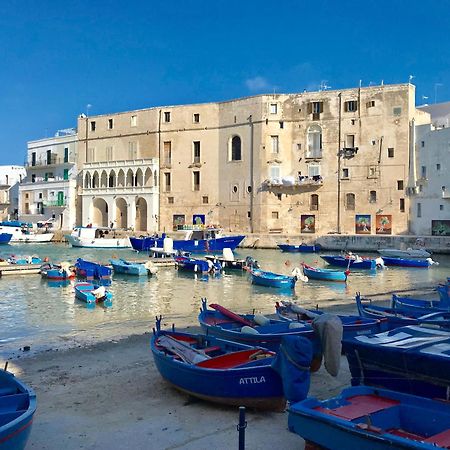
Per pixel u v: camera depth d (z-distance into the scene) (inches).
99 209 3112.7
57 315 869.2
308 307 906.1
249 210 2689.5
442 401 329.4
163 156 2920.8
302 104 2613.2
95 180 3122.5
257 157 2659.9
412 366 371.2
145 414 386.0
